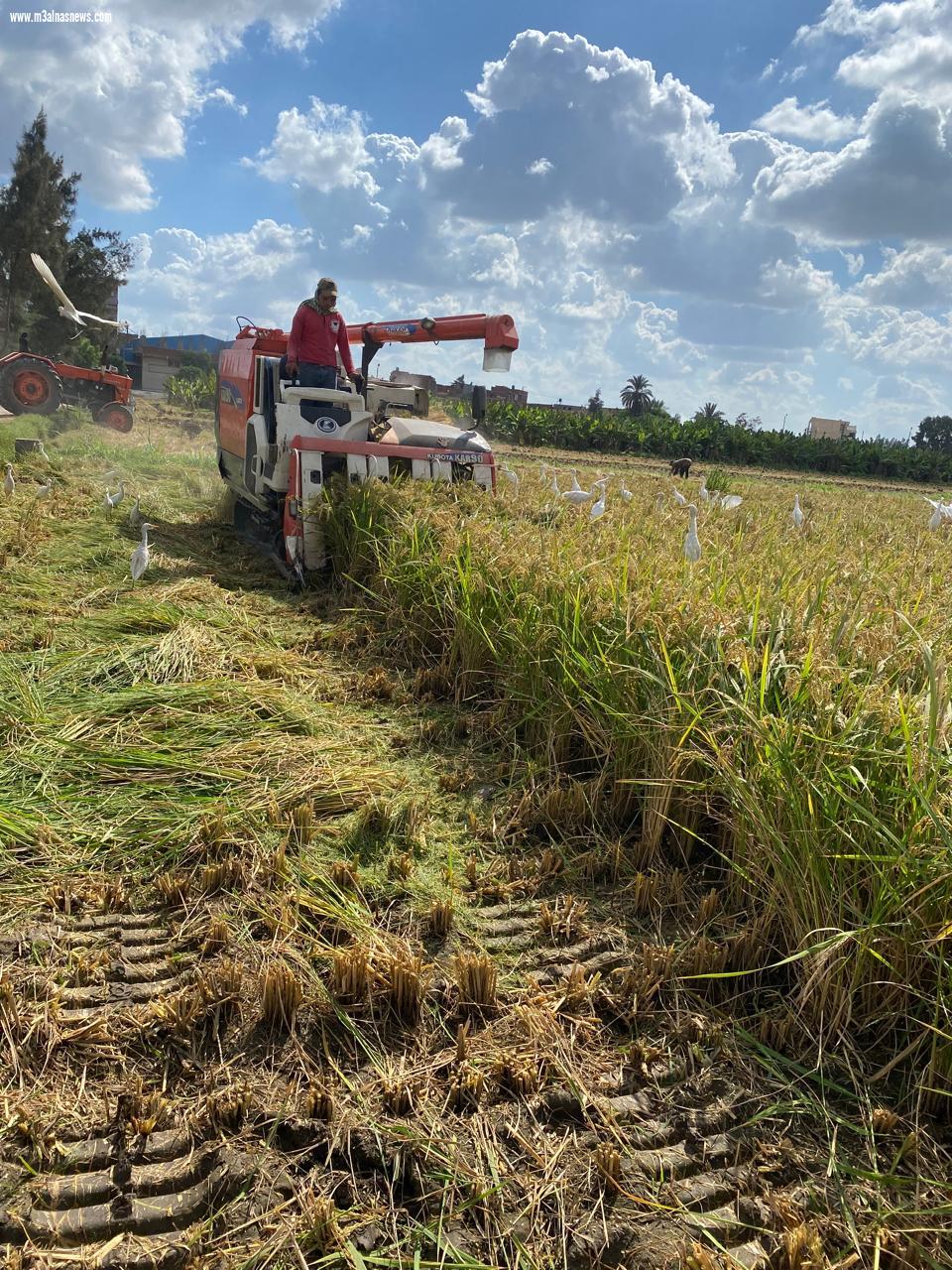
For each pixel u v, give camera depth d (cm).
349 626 648
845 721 327
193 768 411
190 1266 193
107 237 4516
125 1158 219
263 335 934
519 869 364
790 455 5041
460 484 802
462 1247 204
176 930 307
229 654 557
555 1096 248
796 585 513
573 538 623
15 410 1767
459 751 475
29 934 297
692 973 304
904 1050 261
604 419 4672
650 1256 205
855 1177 229
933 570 675
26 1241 198
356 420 816
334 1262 197
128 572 727
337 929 312
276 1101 240
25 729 425
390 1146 227
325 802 401
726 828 365
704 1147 237
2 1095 235
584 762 457
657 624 428
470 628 540
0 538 772
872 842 286
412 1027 273
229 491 1092
